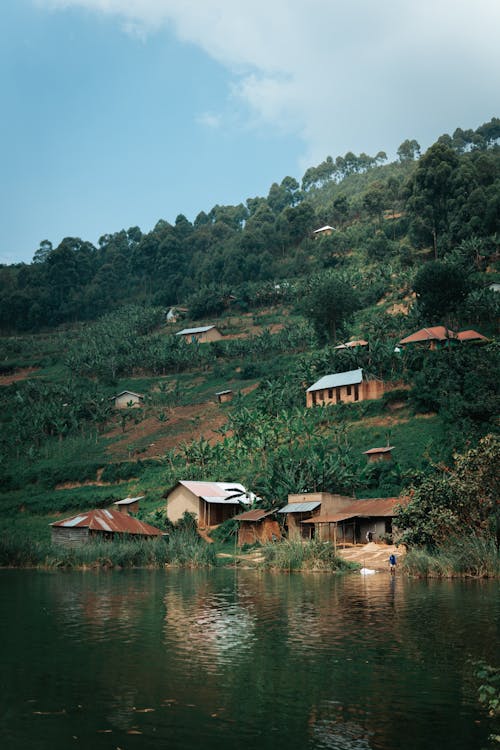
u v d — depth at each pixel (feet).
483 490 143.13
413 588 115.03
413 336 368.48
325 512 214.48
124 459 353.72
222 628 78.43
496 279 465.06
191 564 177.37
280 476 234.38
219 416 390.42
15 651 66.33
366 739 42.29
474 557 132.57
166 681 55.31
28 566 180.96
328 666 59.62
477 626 77.30
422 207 585.22
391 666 59.41
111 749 40.70
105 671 58.39
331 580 134.31
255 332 571.28
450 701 49.70
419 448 259.60
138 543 190.90
